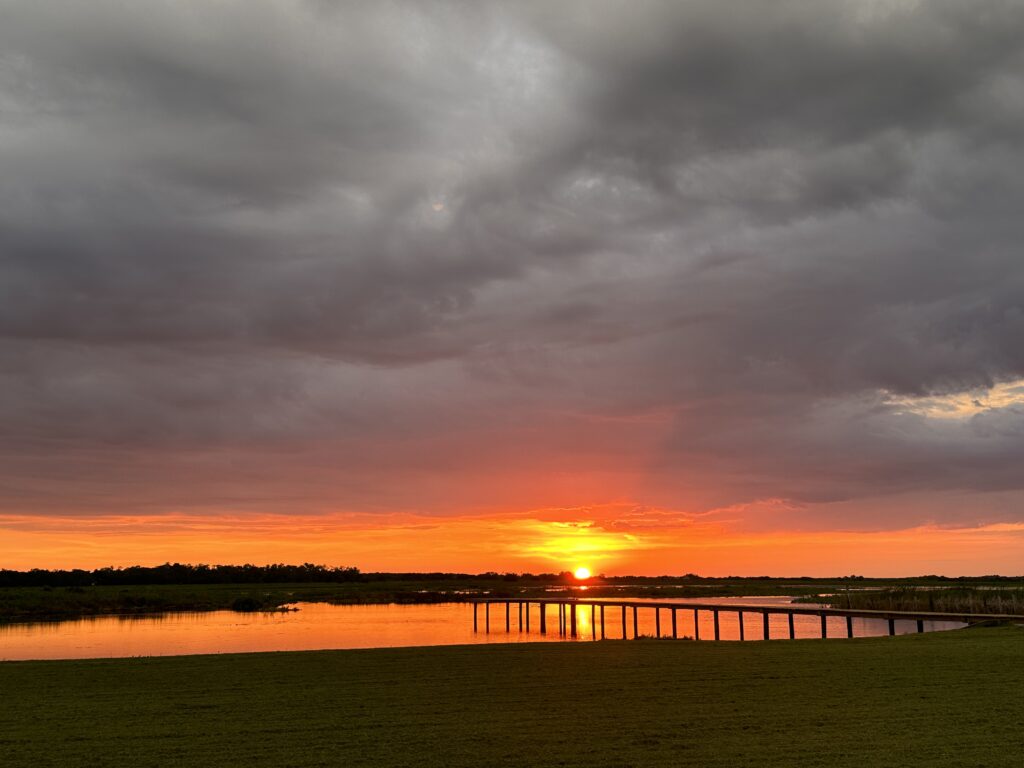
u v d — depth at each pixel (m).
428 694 21.27
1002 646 30.94
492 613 95.44
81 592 111.12
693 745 15.52
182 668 26.38
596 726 17.25
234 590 135.62
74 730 17.19
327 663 27.48
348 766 14.27
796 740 15.78
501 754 15.00
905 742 15.45
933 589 82.31
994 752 14.59
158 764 14.52
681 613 96.50
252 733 16.86
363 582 193.75
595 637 64.88
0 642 54.56
